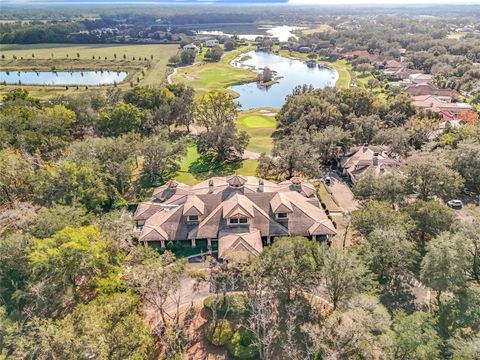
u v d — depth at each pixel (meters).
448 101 135.25
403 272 43.31
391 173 59.06
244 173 82.62
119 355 31.06
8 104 100.25
